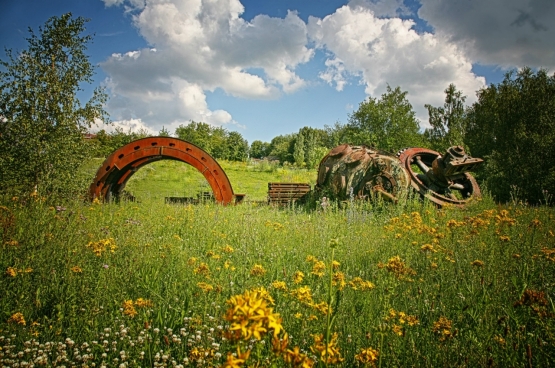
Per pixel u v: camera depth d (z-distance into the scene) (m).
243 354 1.34
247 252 4.87
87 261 4.02
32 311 3.04
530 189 19.78
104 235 5.31
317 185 13.21
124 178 13.07
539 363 2.31
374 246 5.51
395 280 3.54
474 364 2.37
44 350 2.37
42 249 4.09
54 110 9.72
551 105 22.95
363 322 2.98
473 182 13.18
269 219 8.45
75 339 2.66
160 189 19.27
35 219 5.21
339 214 9.29
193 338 2.63
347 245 5.52
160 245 5.07
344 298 3.22
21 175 9.08
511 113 24.77
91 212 7.86
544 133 22.00
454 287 3.62
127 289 3.58
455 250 4.79
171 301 3.37
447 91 38.56
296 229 6.93
